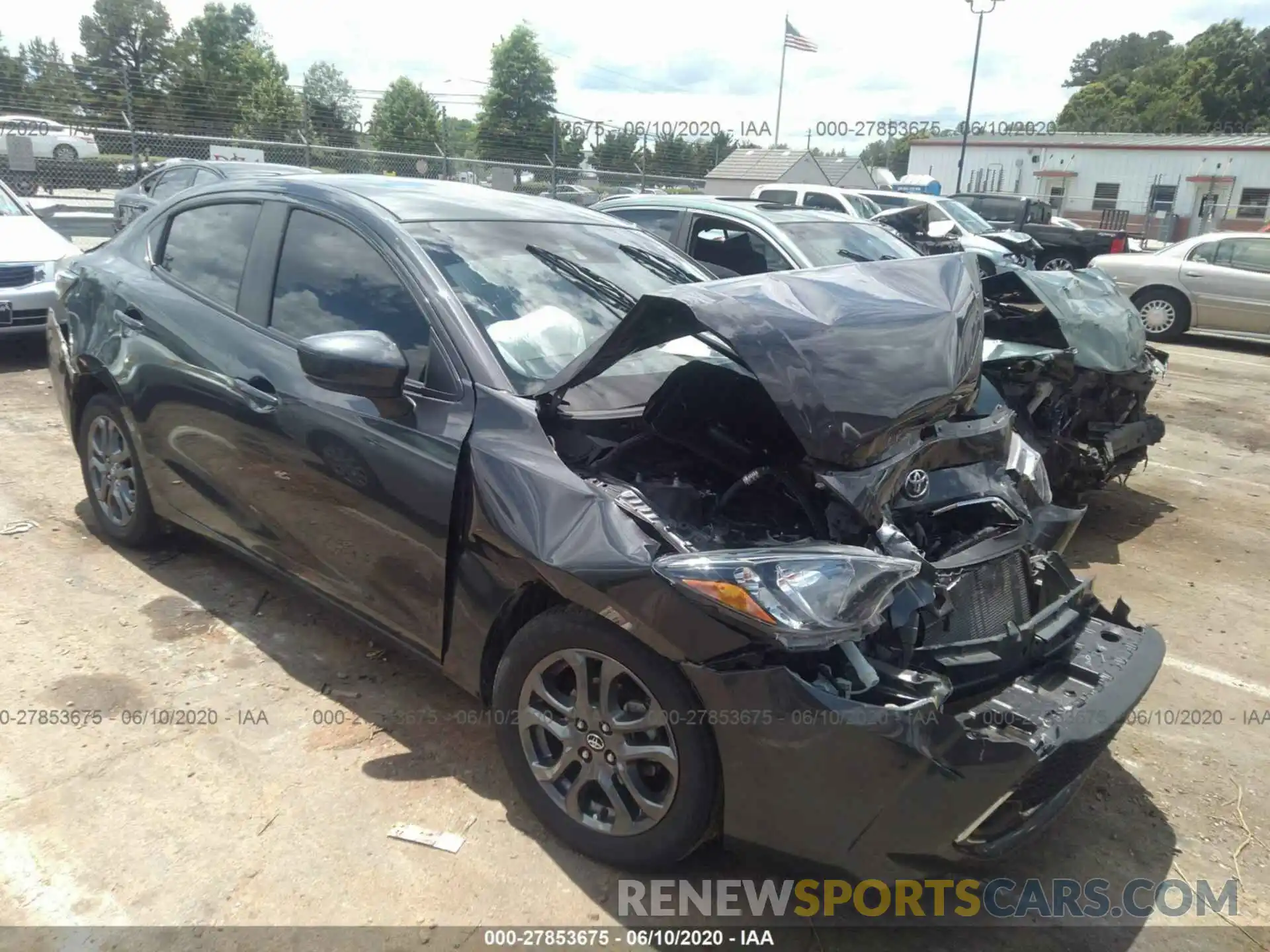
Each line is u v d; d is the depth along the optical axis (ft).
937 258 10.31
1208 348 41.19
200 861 8.11
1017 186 121.60
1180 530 18.89
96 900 7.62
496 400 8.80
